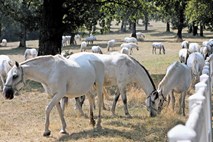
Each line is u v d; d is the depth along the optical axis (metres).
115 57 10.76
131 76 10.77
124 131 8.85
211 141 6.18
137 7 21.09
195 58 14.10
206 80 6.00
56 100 8.38
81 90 8.77
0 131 9.10
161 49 37.25
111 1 19.89
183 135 2.59
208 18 33.16
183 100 10.62
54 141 8.16
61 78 8.34
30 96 14.00
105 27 21.59
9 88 8.05
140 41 47.78
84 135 8.48
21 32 44.81
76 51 36.62
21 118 10.59
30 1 21.92
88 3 19.12
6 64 14.04
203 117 4.20
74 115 10.89
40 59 8.32
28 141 8.21
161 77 18.89
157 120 9.82
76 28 20.30
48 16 18.67
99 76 9.37
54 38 18.77
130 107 12.27
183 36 54.16
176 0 22.77
